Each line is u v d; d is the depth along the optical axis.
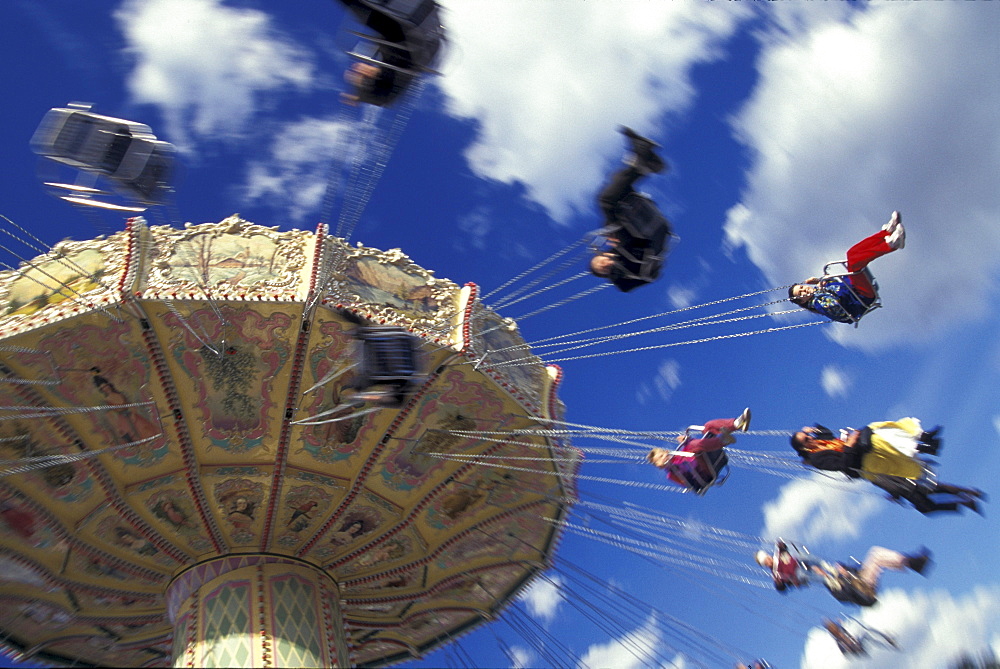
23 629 17.33
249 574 16.14
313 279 14.15
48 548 15.76
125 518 15.66
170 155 13.26
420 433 15.89
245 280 14.18
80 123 12.65
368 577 17.56
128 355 14.33
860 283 14.84
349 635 17.58
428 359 14.94
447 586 18.14
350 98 13.95
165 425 15.09
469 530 17.25
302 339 14.62
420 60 13.32
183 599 16.05
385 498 16.70
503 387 15.14
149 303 13.80
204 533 16.23
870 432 15.53
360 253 14.83
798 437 15.83
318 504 16.45
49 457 14.62
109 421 14.83
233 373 14.91
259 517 16.28
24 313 13.75
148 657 18.84
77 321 13.70
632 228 14.38
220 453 15.74
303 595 16.19
